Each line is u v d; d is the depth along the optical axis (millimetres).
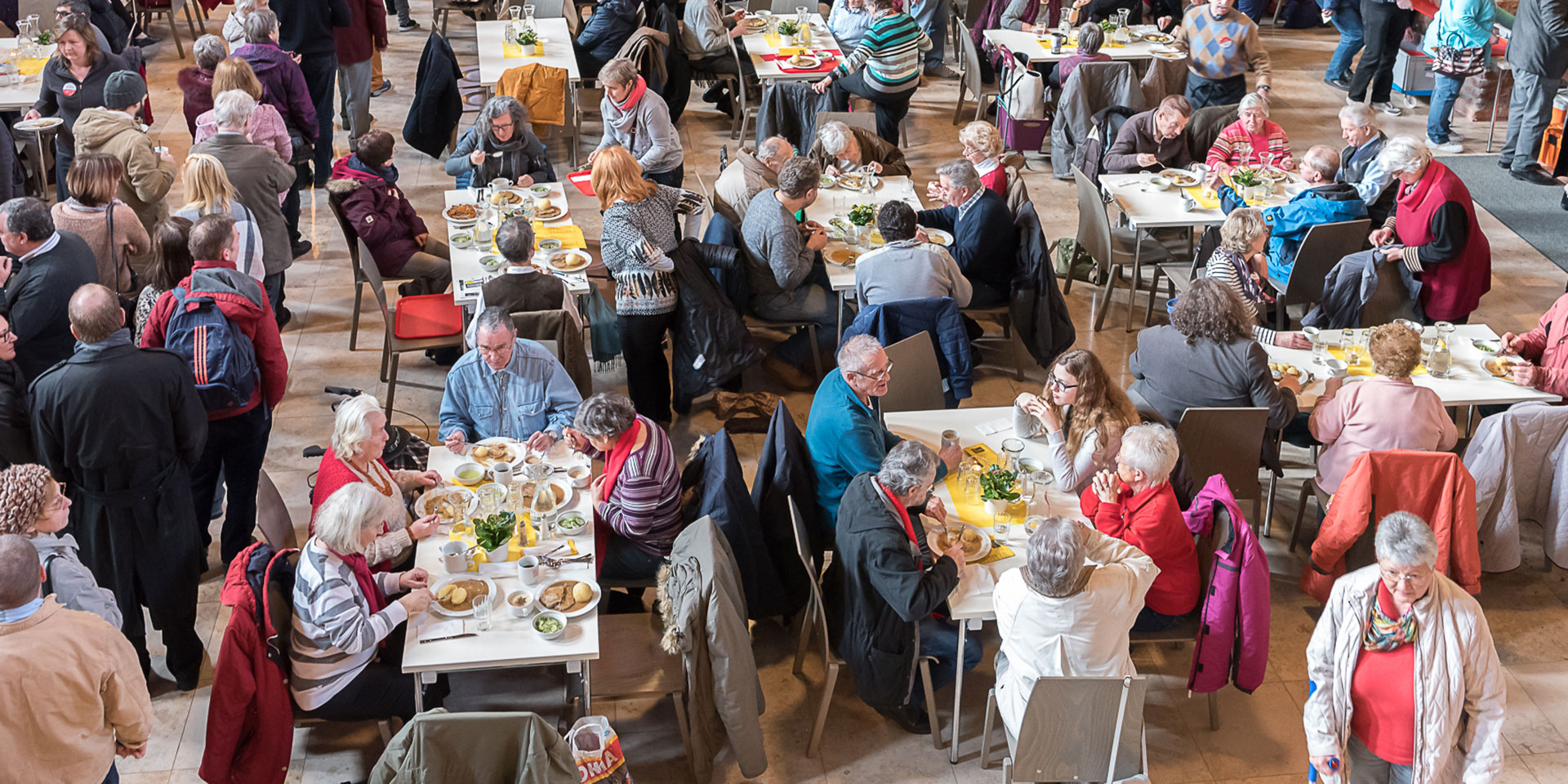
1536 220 8430
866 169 7273
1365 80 10172
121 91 6516
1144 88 8680
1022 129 8969
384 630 3785
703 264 6020
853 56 8867
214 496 5277
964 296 6016
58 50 7160
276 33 7719
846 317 6445
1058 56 9266
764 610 4641
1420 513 4555
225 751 3689
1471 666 3352
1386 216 6707
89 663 3344
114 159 5570
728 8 11461
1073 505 4539
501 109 7035
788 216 6070
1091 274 7578
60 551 3707
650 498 4398
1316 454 6094
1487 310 7367
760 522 4574
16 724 3250
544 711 4426
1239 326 4992
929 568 4117
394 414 6281
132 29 10312
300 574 3797
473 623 3875
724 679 3885
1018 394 6559
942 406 5406
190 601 4477
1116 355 6918
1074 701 3475
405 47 11414
